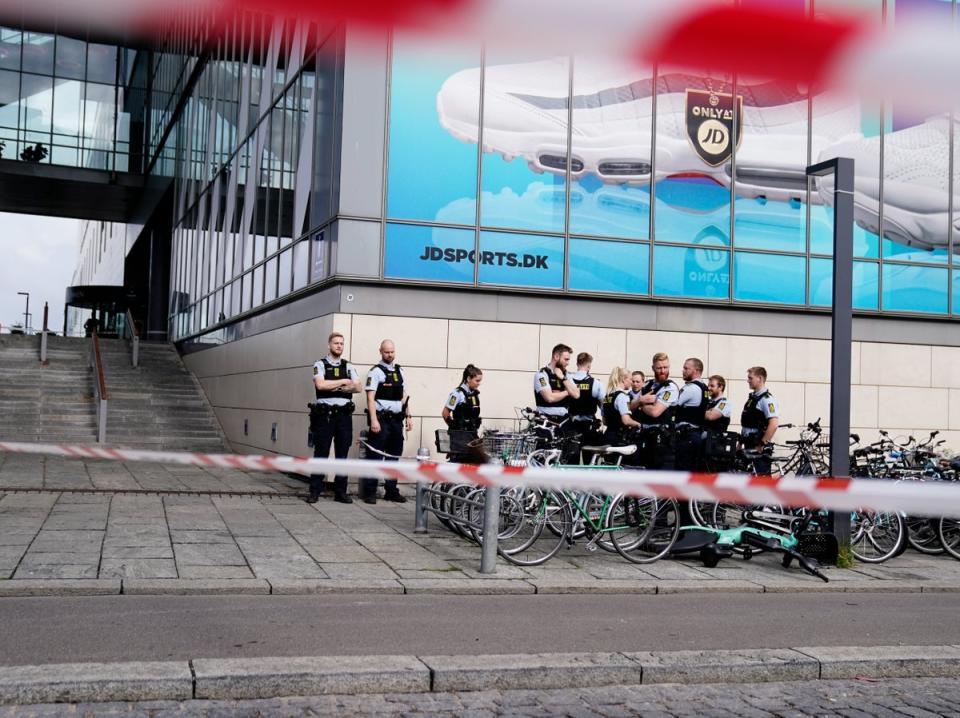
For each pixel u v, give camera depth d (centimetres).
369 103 1255
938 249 1530
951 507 295
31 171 3030
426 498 904
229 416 1844
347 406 1098
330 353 1109
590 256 1345
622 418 965
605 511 816
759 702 462
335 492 1103
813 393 1434
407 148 1270
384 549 809
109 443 1791
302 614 584
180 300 2558
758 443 1008
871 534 889
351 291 1237
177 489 1154
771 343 1421
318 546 809
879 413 1480
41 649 479
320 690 441
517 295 1310
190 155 2472
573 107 1348
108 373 2209
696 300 1384
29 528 830
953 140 1541
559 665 474
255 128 1727
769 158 1438
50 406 1925
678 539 836
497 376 1295
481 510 812
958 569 858
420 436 1259
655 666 484
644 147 1378
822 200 1457
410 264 1263
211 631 530
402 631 549
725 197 1413
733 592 730
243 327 1753
